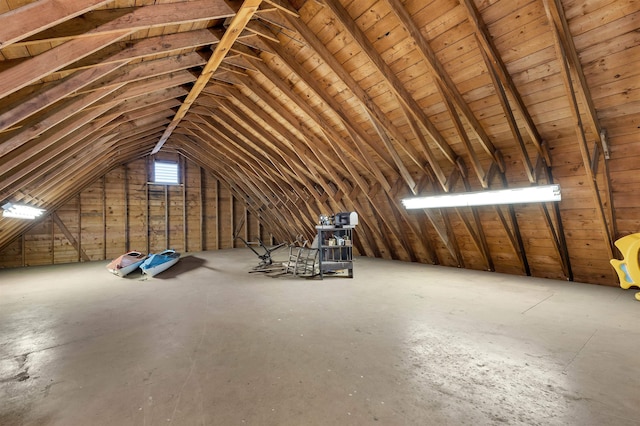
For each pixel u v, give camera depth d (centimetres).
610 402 164
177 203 1034
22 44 181
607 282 424
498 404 165
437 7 281
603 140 331
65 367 220
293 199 838
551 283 453
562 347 234
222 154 855
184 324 311
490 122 378
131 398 178
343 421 153
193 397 177
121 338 277
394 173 561
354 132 471
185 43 302
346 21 301
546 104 330
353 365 213
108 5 212
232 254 947
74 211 868
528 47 283
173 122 623
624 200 355
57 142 372
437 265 646
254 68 399
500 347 238
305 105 446
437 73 321
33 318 343
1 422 158
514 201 407
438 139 422
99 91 307
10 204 475
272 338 266
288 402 170
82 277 611
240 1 265
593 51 269
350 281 507
